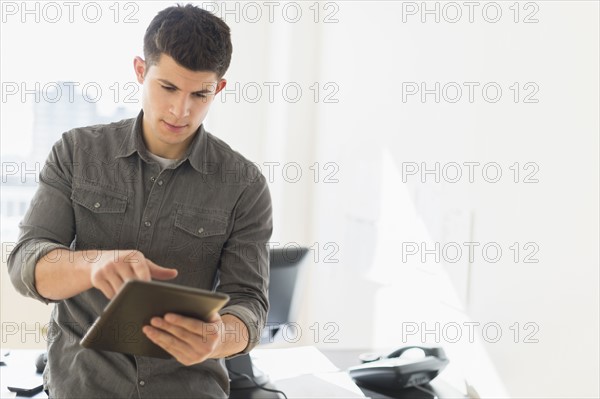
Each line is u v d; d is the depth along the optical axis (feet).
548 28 5.36
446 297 6.96
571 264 5.07
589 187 4.87
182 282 5.06
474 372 6.40
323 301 11.03
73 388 4.66
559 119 5.22
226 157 5.23
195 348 3.80
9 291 9.72
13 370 6.26
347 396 6.03
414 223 7.75
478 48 6.41
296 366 6.98
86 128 5.12
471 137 6.52
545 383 5.36
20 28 11.62
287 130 11.62
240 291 5.04
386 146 8.65
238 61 12.60
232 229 5.20
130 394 4.70
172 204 5.02
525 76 5.66
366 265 9.25
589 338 4.88
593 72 4.84
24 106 11.71
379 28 8.92
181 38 4.42
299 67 11.55
